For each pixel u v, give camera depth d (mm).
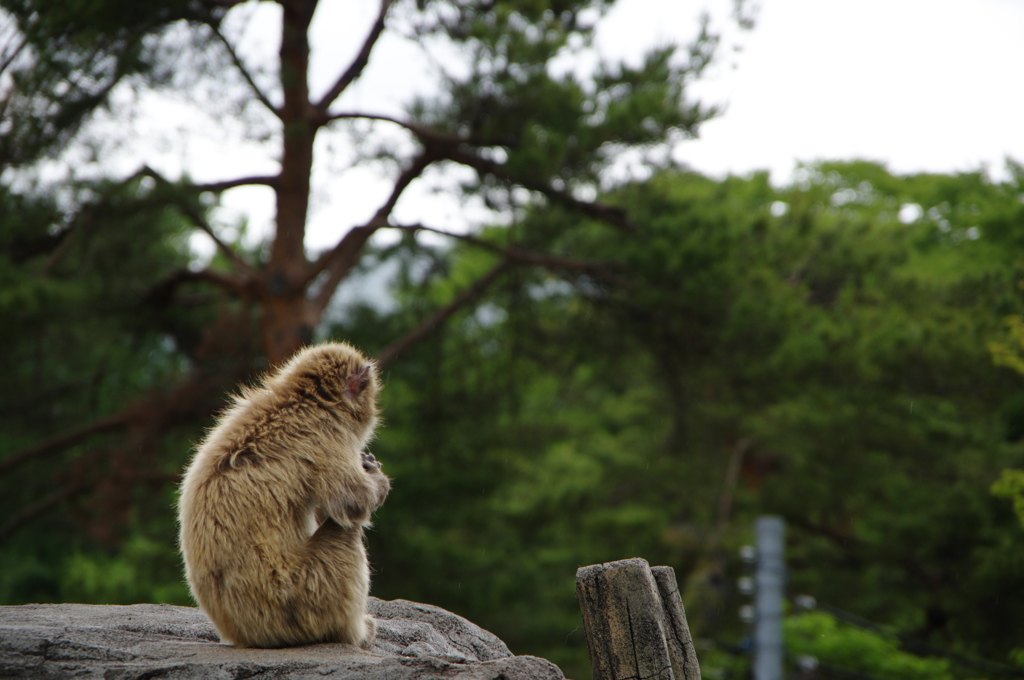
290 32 13180
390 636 5180
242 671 3867
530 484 21078
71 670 3895
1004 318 14125
